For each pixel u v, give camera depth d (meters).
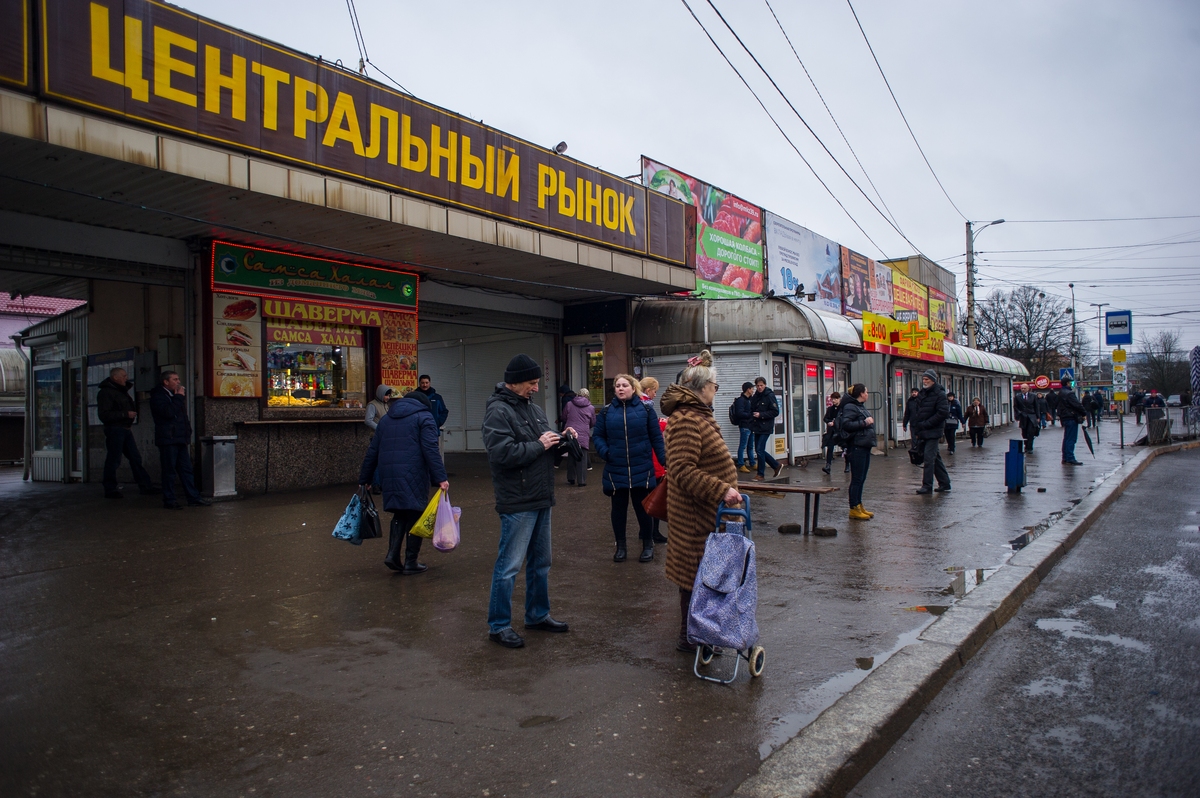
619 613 5.28
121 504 9.67
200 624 4.95
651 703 3.73
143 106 7.33
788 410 16.64
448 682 4.00
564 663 4.29
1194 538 8.24
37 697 3.79
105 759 3.16
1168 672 4.35
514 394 4.71
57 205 8.55
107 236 9.51
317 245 10.77
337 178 8.99
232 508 9.34
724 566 3.99
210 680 4.02
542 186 11.79
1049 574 6.70
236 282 10.33
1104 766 3.28
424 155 9.98
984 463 16.55
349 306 11.75
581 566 6.74
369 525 6.16
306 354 11.30
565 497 10.73
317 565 6.57
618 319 16.28
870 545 7.59
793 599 5.62
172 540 7.46
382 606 5.39
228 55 8.00
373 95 9.38
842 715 3.53
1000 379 38.19
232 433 10.38
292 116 8.55
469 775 3.03
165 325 11.22
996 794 3.07
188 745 3.29
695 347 16.00
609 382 16.42
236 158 8.02
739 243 20.36
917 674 4.04
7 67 6.46
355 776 3.02
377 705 3.70
